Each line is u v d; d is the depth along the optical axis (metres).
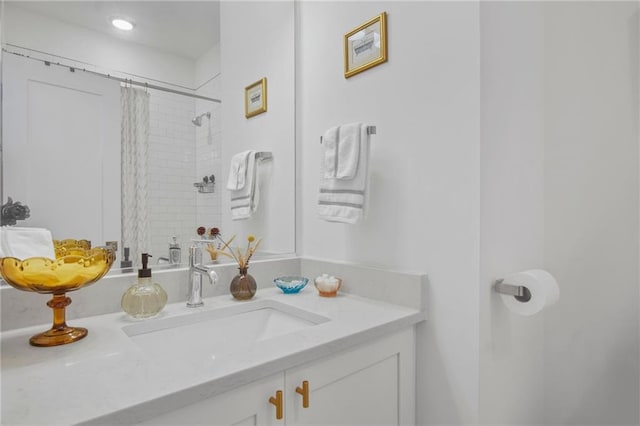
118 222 1.15
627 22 1.32
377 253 1.30
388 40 1.27
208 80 1.39
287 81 1.64
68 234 1.06
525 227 1.25
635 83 1.31
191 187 1.33
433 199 1.13
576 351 1.38
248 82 1.53
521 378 1.21
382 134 1.29
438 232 1.12
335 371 0.90
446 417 1.09
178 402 0.62
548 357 1.35
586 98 1.37
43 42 1.04
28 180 1.00
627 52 1.32
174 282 1.22
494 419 1.08
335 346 0.88
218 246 1.39
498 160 1.09
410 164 1.20
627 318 1.34
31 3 1.02
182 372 0.69
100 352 0.79
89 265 0.84
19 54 1.00
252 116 1.53
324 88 1.51
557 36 1.39
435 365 1.12
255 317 1.25
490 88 1.06
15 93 0.99
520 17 1.23
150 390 0.62
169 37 1.29
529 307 1.00
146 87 1.23
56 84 1.05
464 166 1.05
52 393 0.61
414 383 1.16
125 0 1.19
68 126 1.07
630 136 1.31
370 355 1.00
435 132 1.12
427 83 1.15
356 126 1.24
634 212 1.31
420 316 1.12
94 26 1.13
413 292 1.14
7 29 0.98
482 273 1.02
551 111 1.38
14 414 0.54
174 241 1.27
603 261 1.36
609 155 1.34
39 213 1.01
